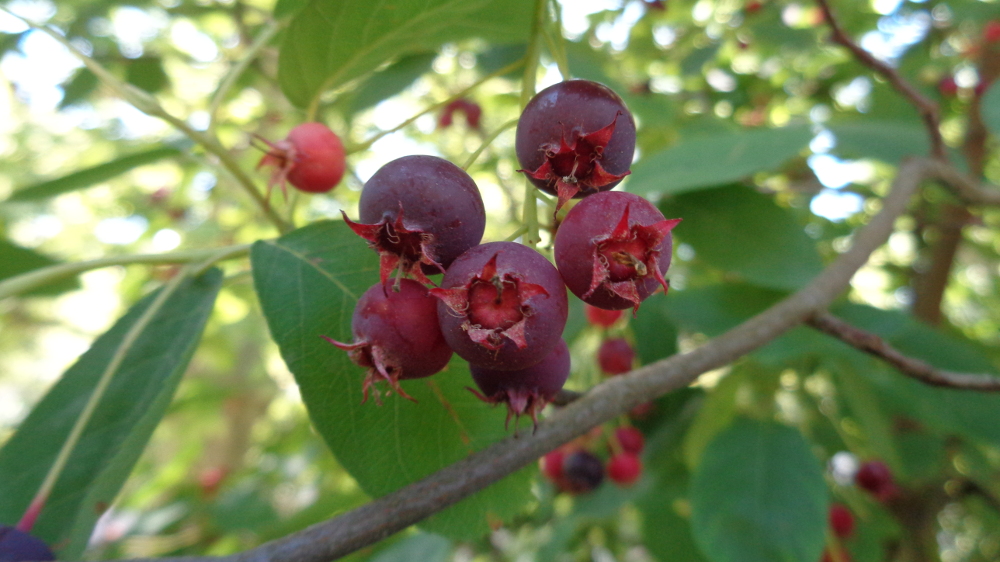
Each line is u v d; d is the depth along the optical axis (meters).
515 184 0.17
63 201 0.23
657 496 0.14
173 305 0.07
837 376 0.14
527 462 0.05
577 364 0.12
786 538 0.09
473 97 0.18
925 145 0.12
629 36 0.19
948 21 0.18
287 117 0.17
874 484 0.14
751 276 0.09
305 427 0.19
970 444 0.16
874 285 0.22
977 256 0.25
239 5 0.16
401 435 0.06
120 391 0.06
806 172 0.17
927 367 0.07
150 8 0.15
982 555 0.27
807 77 0.20
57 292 0.10
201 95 0.18
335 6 0.07
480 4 0.07
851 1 0.18
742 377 0.11
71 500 0.06
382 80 0.11
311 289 0.06
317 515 0.11
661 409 0.13
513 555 0.18
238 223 0.21
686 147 0.11
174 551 0.15
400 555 0.13
